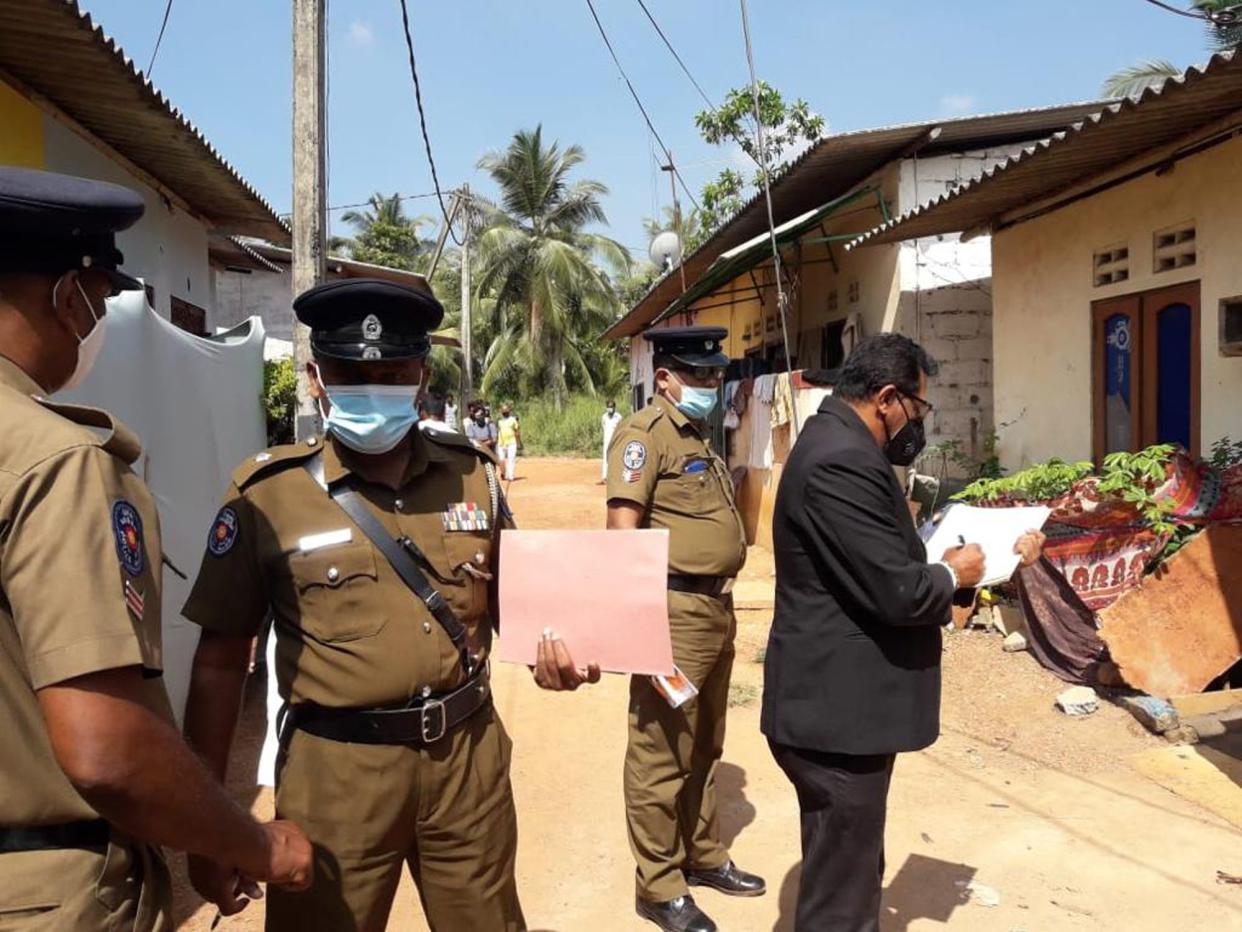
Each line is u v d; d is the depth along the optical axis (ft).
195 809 4.69
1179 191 20.74
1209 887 11.57
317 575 6.43
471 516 7.04
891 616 7.79
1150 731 16.22
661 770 10.84
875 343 8.55
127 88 19.01
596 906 11.53
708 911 11.31
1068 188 23.97
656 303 61.77
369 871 6.54
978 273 33.32
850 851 8.33
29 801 4.46
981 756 15.70
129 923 4.76
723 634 11.16
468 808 6.84
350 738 6.46
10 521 4.29
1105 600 18.52
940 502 29.89
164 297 27.91
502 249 102.78
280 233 34.55
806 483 8.20
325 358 6.41
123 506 4.63
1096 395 24.03
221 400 18.52
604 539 6.91
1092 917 10.98
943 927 10.80
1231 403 19.47
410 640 6.51
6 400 4.51
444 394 116.88
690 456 11.17
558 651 6.88
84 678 4.27
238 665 6.74
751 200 37.60
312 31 17.12
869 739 8.11
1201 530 18.08
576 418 104.88
